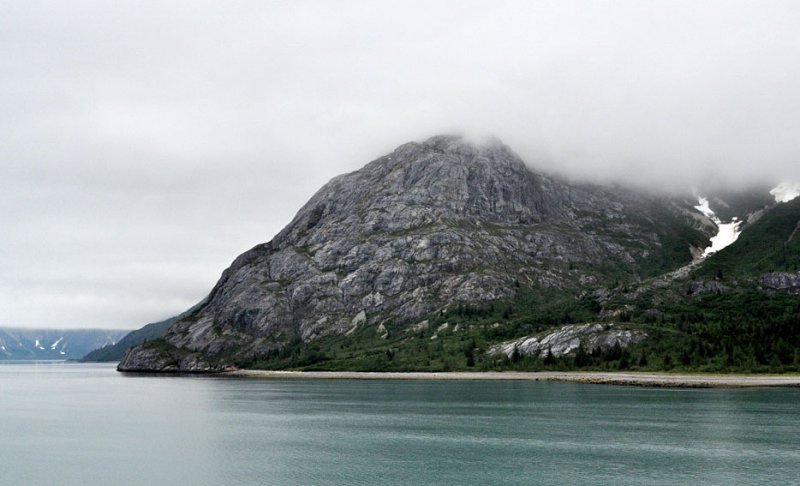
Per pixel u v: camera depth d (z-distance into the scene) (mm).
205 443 132625
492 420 158625
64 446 131375
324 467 108188
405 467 107250
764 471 101375
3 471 109000
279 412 182875
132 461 115625
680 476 98875
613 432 137875
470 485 95688
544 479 98250
